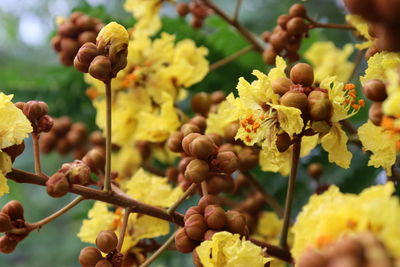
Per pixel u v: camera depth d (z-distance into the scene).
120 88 0.58
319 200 0.44
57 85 0.66
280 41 0.55
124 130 0.59
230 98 0.48
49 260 0.79
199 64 0.58
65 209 0.48
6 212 0.48
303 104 0.47
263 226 0.58
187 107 0.64
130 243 0.51
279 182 0.61
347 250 0.38
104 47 0.48
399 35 0.39
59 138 0.64
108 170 0.49
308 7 0.70
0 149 0.47
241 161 0.53
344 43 0.70
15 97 0.67
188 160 0.50
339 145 0.48
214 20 0.67
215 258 0.47
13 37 0.84
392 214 0.39
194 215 0.48
